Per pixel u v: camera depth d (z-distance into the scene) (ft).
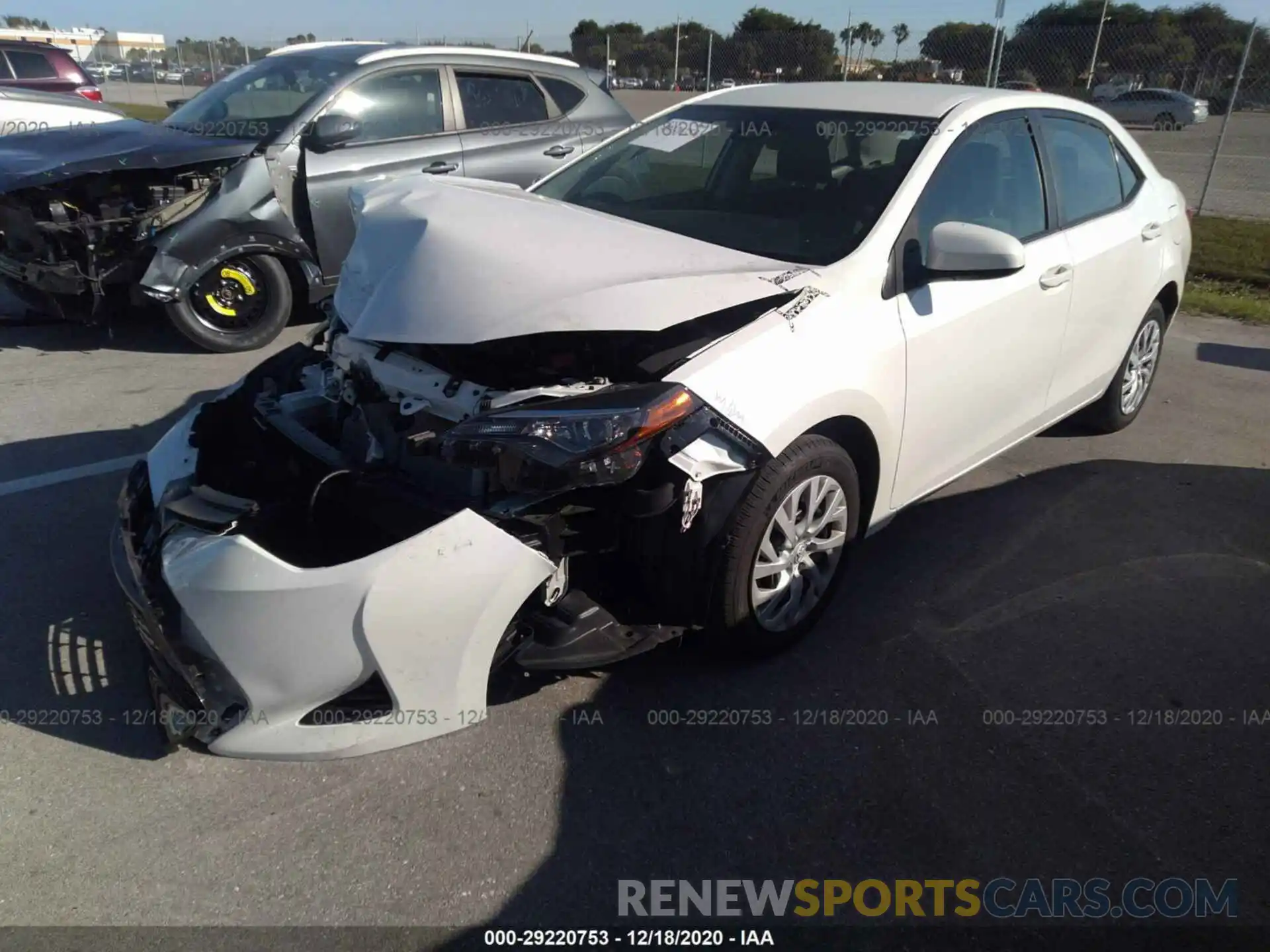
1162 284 15.38
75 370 18.81
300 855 7.68
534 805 8.25
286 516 8.46
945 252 10.03
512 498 8.09
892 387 10.12
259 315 20.25
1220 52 41.01
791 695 9.71
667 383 8.30
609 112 24.29
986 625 11.03
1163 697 9.92
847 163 11.39
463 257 9.19
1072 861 7.94
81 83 45.83
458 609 7.80
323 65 21.02
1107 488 14.60
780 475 9.02
